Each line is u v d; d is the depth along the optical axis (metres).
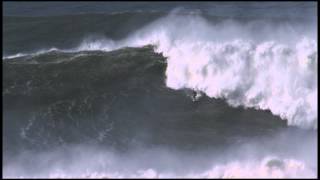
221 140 78.50
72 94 88.19
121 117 84.19
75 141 78.62
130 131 81.06
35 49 109.12
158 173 70.81
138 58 95.00
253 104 86.75
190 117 84.38
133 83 90.75
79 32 118.12
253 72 88.75
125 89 89.69
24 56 98.50
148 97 88.38
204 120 83.75
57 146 77.50
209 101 87.88
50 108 85.12
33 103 86.31
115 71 92.69
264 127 82.31
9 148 76.81
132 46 99.81
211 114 85.12
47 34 118.25
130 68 93.25
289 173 70.38
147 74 92.19
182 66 91.56
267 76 88.19
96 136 79.88
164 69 92.75
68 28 120.94
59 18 127.00
